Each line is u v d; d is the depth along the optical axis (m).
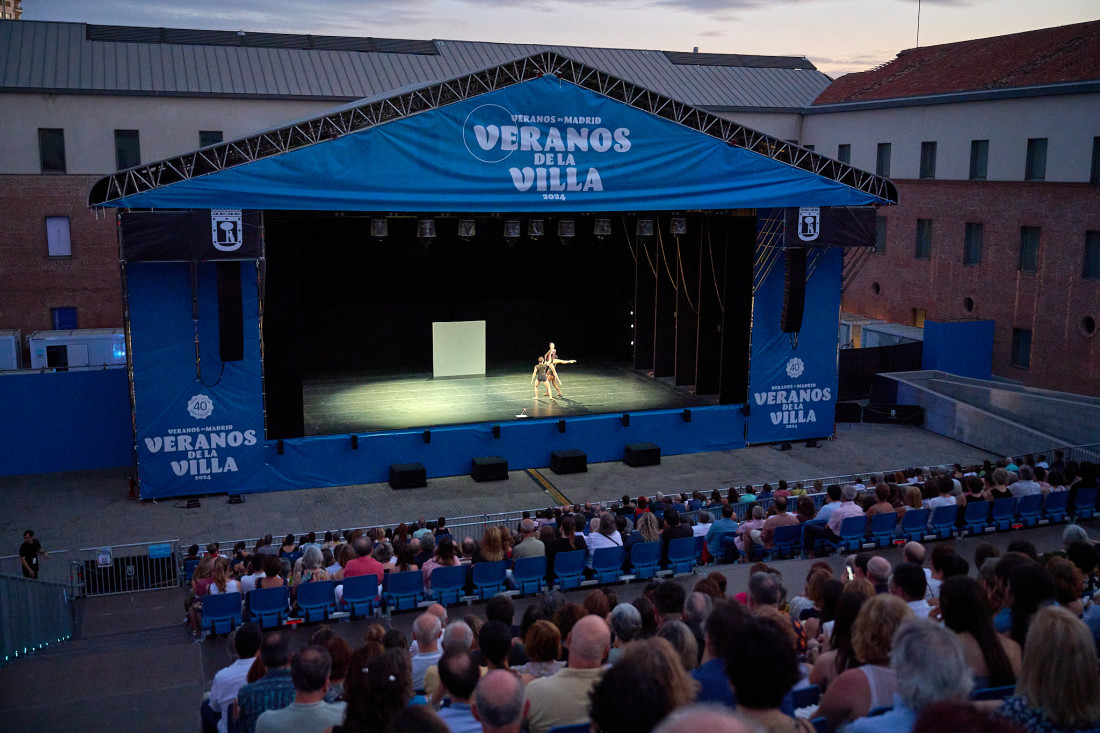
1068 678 4.02
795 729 3.85
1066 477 18.69
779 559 15.82
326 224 34.94
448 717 5.34
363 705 5.14
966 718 2.65
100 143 38.91
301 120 23.53
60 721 10.73
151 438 24.48
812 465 28.42
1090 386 32.50
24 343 39.50
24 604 13.55
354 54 43.78
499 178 25.28
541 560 14.59
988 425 29.92
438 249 37.34
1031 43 37.91
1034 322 34.56
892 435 31.94
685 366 34.78
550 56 25.11
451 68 44.28
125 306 23.67
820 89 48.47
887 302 42.31
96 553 21.69
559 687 5.38
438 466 27.28
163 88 39.00
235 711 6.37
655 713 3.19
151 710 10.96
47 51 39.56
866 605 5.16
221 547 21.84
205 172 23.27
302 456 25.94
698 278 33.88
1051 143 33.38
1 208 38.47
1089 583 9.32
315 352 38.66
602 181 26.09
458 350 37.47
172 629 14.55
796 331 29.36
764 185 27.52
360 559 14.48
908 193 40.38
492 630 6.18
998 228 35.88
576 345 41.62
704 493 25.25
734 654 3.89
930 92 38.94
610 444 28.78
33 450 27.14
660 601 7.82
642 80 46.78
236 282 24.02
